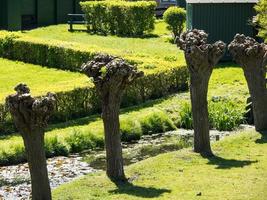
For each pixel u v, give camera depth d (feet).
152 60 105.09
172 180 58.95
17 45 123.44
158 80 98.32
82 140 77.51
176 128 86.84
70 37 142.82
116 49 121.60
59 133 78.54
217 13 120.16
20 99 50.96
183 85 102.58
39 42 120.06
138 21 145.28
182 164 63.82
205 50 65.31
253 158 65.10
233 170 61.21
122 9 146.00
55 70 116.37
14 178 67.31
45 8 165.07
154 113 86.28
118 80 58.29
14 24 152.25
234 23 120.47
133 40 139.03
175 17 137.49
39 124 51.85
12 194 62.59
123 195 55.36
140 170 62.39
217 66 115.65
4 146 72.74
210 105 88.89
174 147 78.54
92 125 83.71
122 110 90.74
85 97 89.10
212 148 69.21
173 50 126.21
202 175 60.03
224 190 55.42
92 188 57.72
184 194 54.85
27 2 161.89
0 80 108.78
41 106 51.01
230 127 85.87
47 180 53.21
